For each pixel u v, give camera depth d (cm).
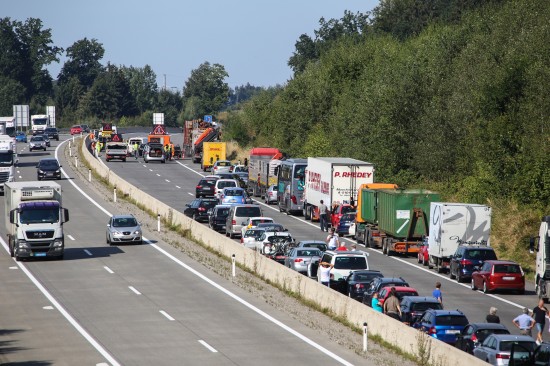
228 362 7069
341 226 14762
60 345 7650
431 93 18425
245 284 10581
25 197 12019
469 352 6825
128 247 13262
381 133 18688
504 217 13900
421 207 12825
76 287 10319
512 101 15538
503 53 17125
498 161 15062
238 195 17150
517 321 7506
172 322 8581
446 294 10162
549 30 16188
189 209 16450
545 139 14312
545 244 9562
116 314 8931
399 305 8175
